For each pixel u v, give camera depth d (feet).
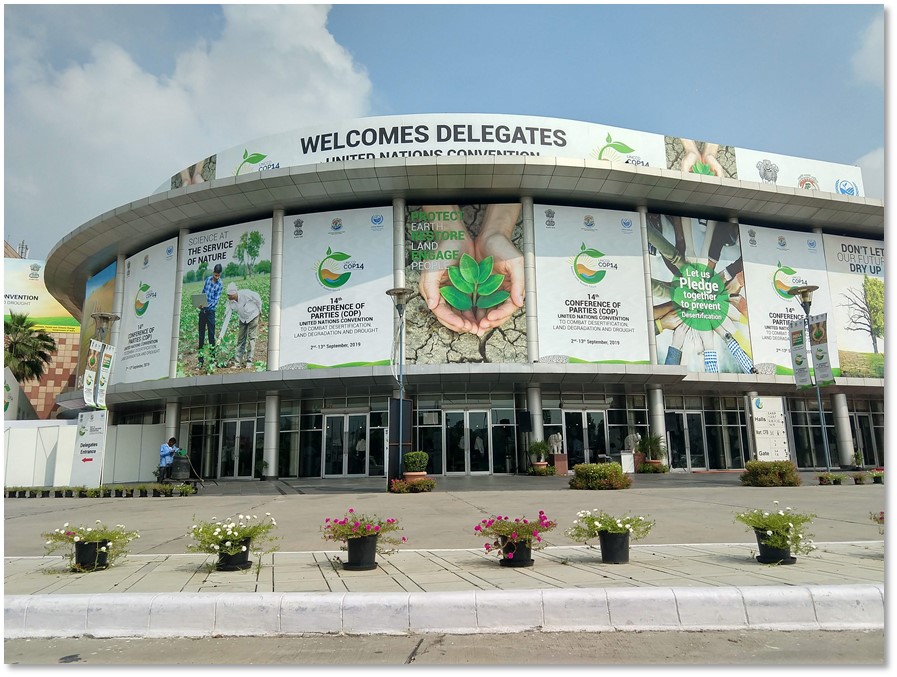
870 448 110.32
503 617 18.58
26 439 78.95
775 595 18.99
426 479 62.95
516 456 88.99
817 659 15.69
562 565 25.70
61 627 18.69
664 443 92.73
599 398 93.91
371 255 90.43
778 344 99.35
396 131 94.73
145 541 34.42
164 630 18.58
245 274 92.94
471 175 86.84
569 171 87.15
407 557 28.25
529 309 89.10
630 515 40.81
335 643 17.49
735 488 60.64
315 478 89.04
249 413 95.50
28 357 144.36
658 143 102.12
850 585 19.75
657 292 94.38
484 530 26.16
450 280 89.61
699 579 21.99
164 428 96.22
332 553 29.73
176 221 96.27
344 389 90.53
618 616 18.66
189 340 94.02
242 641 17.85
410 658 16.07
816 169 111.55
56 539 25.68
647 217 96.58
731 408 100.01
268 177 86.84
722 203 96.32
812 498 50.49
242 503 53.62
